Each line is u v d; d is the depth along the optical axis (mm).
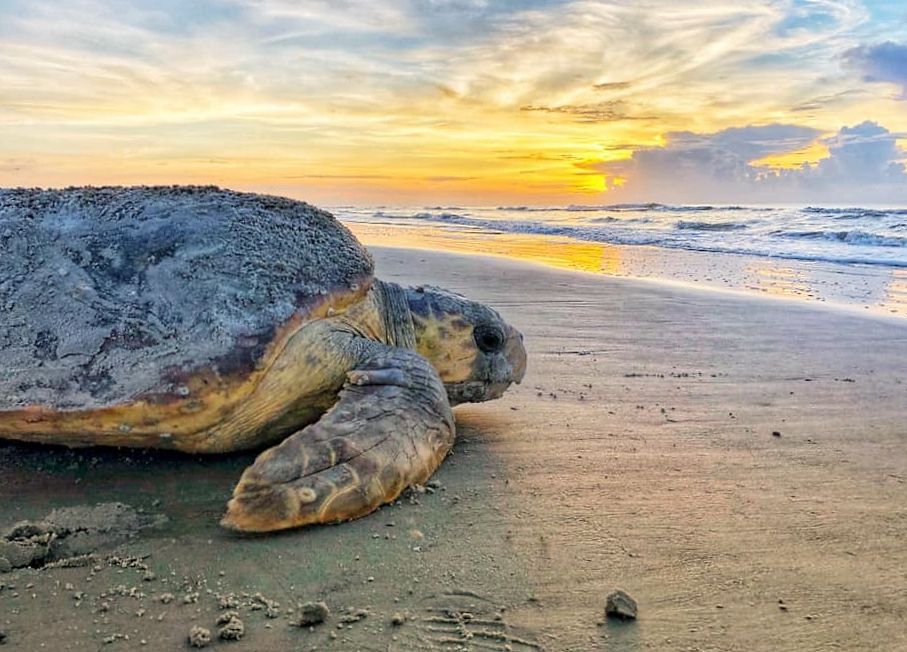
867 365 1424
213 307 822
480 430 989
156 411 767
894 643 525
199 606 551
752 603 573
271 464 685
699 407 1113
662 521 713
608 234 4922
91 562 615
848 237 3980
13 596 562
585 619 545
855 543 676
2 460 835
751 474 844
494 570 611
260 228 938
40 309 831
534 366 1366
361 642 511
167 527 682
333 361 869
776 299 2232
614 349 1524
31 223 918
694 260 3443
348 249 990
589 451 910
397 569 608
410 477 732
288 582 585
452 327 1056
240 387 792
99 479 796
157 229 907
